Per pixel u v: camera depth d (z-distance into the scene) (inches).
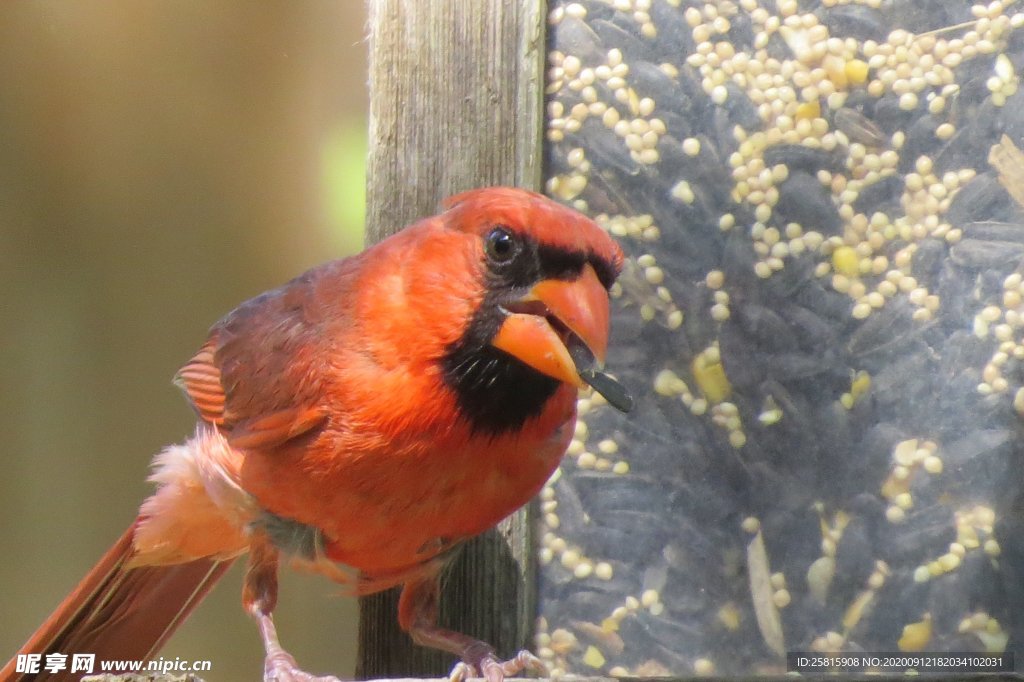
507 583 218.7
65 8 389.4
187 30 394.6
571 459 223.3
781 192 226.8
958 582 216.1
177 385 220.1
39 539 390.9
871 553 218.7
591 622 219.6
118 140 396.8
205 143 398.3
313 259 398.9
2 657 380.2
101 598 242.5
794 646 217.2
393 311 183.6
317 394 186.5
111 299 400.5
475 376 180.1
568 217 176.9
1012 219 222.5
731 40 229.0
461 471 185.9
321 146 399.2
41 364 395.2
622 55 228.4
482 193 184.7
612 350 225.6
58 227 395.9
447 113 225.1
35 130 390.9
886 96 227.1
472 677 199.5
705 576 220.1
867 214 225.9
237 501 207.0
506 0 225.0
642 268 226.5
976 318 221.8
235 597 386.0
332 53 397.4
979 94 225.5
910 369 222.2
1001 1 225.9
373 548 197.3
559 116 228.1
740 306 225.8
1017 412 218.1
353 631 387.9
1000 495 216.8
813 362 224.1
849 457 221.5
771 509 221.3
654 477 223.0
